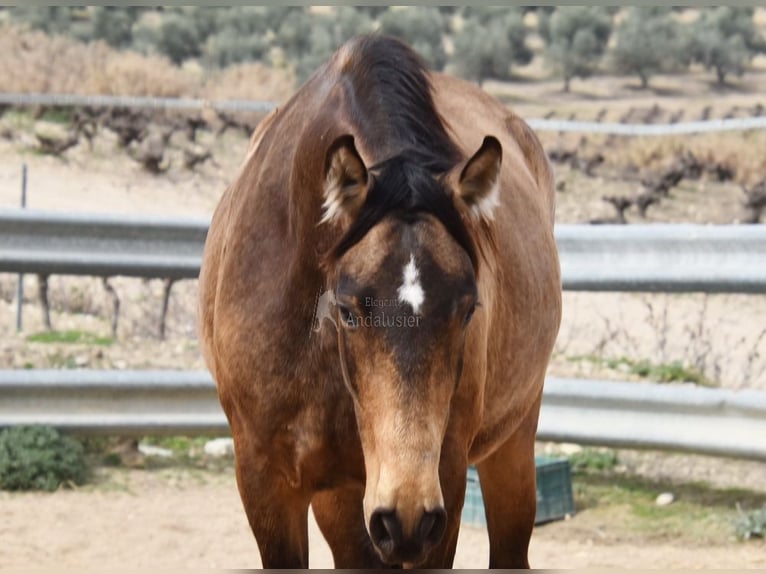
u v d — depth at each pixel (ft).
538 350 20.20
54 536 25.82
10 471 29.07
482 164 14.90
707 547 26.43
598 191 76.95
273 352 16.72
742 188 72.23
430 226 14.34
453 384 14.29
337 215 14.75
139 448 32.83
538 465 28.30
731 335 42.63
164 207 65.46
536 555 25.89
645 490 30.42
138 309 42.55
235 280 17.52
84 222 31.42
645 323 44.24
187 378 31.04
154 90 98.27
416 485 13.55
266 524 17.62
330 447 16.78
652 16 154.20
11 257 30.94
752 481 30.60
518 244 19.25
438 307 13.87
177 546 25.72
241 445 17.69
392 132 16.08
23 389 30.17
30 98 51.57
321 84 18.17
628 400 30.04
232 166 79.66
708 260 29.81
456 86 22.79
